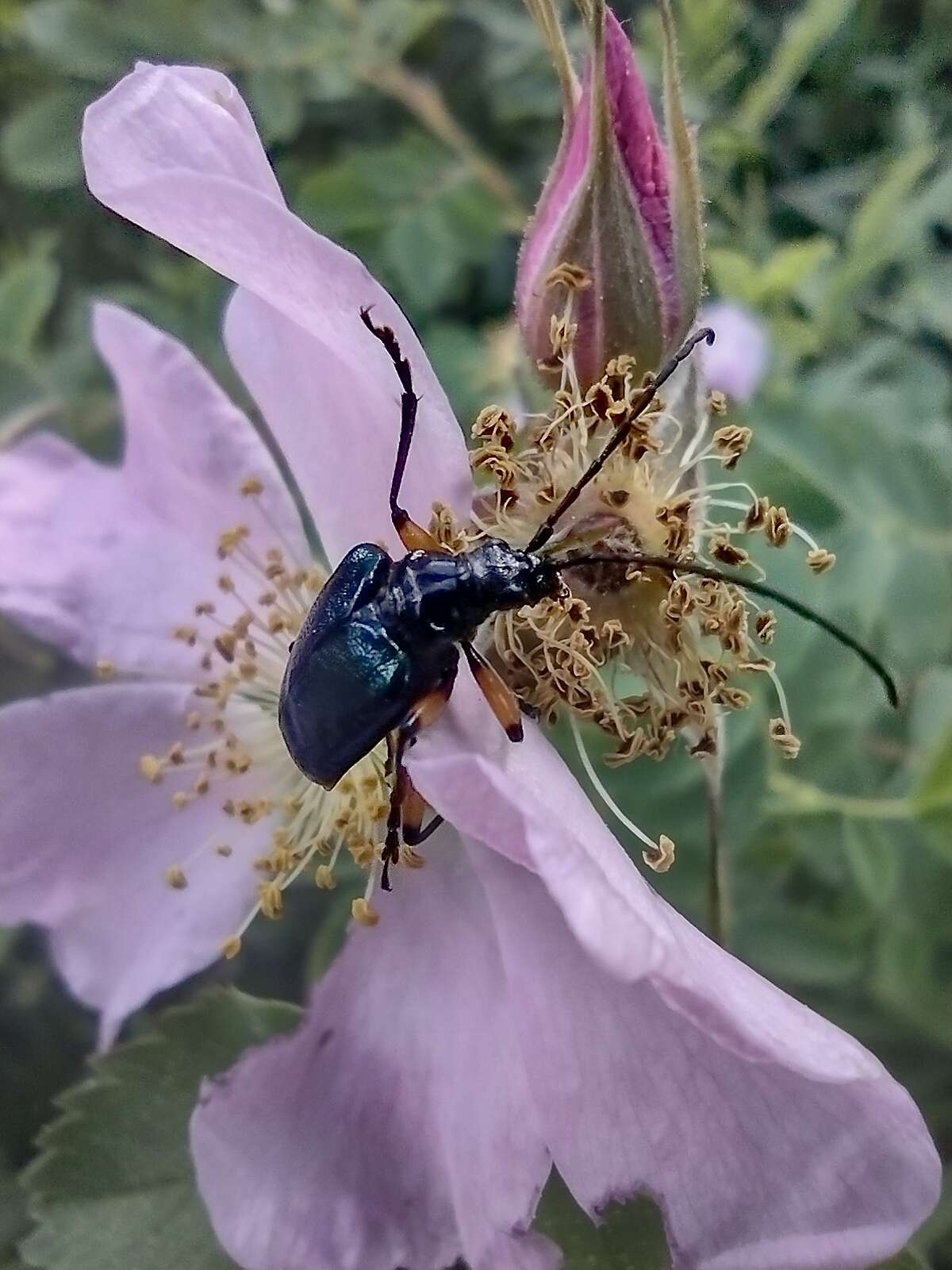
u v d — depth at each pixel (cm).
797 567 5
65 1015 6
